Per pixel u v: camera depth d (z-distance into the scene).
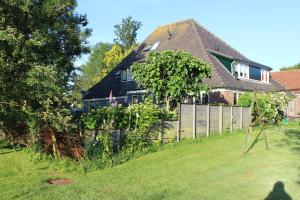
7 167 11.30
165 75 19.31
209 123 18.77
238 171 10.99
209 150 14.66
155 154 13.83
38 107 12.27
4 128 13.20
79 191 8.88
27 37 13.20
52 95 11.95
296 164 11.98
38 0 16.38
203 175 10.52
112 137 13.19
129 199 8.20
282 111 27.47
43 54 15.17
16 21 12.82
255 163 12.16
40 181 9.89
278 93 27.61
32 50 12.79
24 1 12.81
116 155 12.80
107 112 13.77
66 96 12.46
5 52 11.66
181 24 38.50
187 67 19.11
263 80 38.75
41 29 13.95
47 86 11.80
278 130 22.14
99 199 8.21
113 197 8.35
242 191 8.84
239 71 34.84
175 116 16.67
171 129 16.19
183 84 18.89
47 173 10.92
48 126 12.16
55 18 18.17
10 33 11.52
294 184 9.48
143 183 9.64
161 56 19.17
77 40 21.12
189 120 17.27
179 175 10.53
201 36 35.91
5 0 12.12
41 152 12.17
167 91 18.98
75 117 13.90
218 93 29.77
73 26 21.17
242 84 32.94
